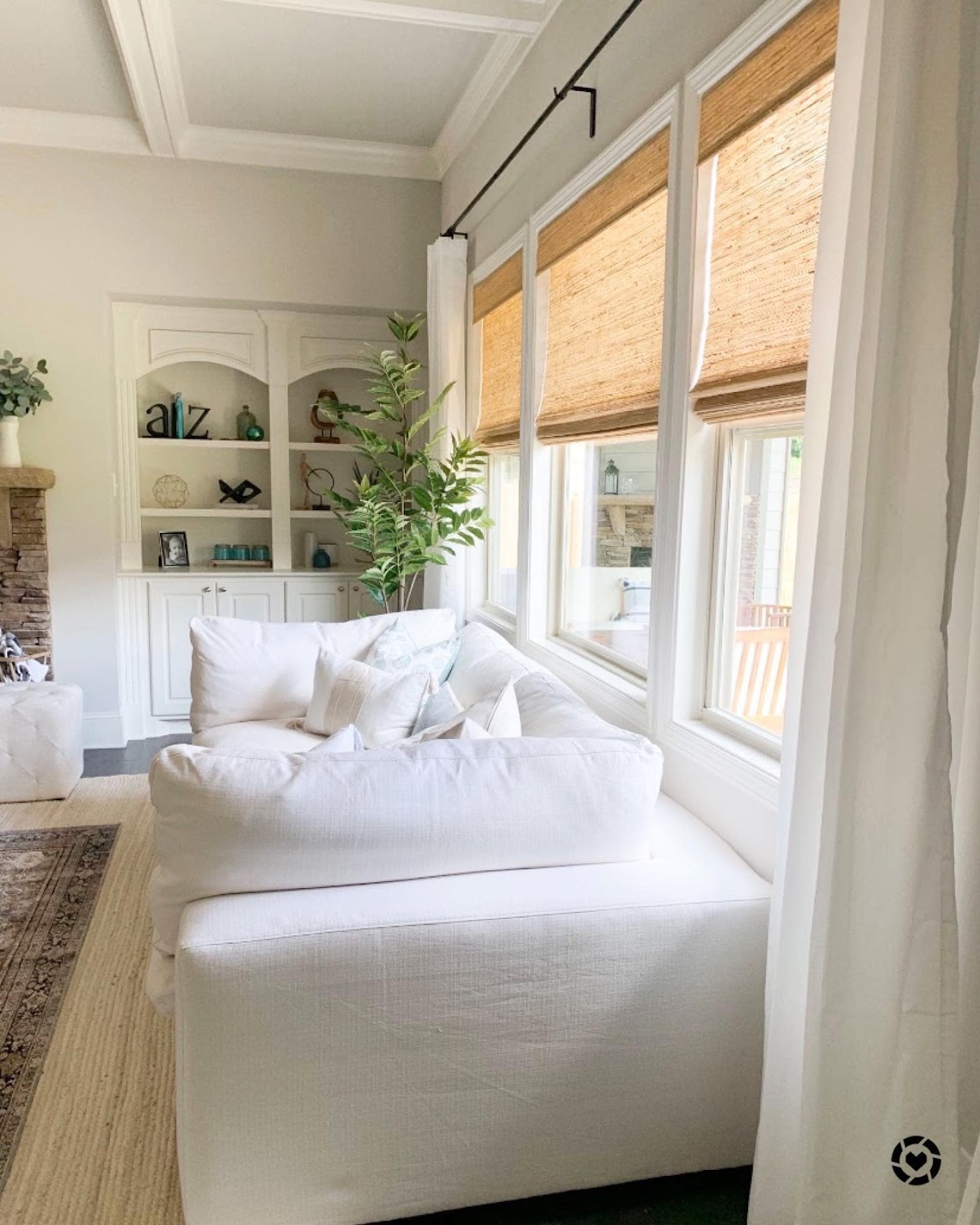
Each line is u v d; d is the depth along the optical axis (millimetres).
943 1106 1271
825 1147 1359
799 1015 1489
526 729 2293
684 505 2305
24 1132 1960
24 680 4461
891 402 1249
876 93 1302
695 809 2234
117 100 4266
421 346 5145
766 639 2184
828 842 1346
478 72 3830
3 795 3977
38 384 4535
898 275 1231
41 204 4562
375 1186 1623
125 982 2561
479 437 4324
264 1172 1566
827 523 1402
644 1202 1783
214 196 4727
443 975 1583
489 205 4062
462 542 4246
